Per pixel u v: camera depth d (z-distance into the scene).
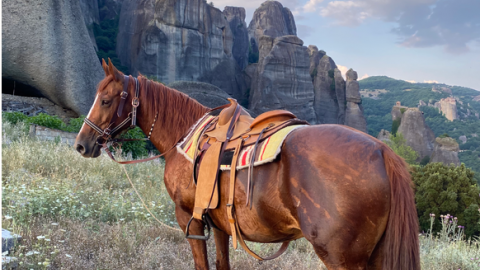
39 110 19.94
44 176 6.83
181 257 3.99
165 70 59.91
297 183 2.02
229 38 71.00
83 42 22.06
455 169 8.55
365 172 1.88
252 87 68.31
